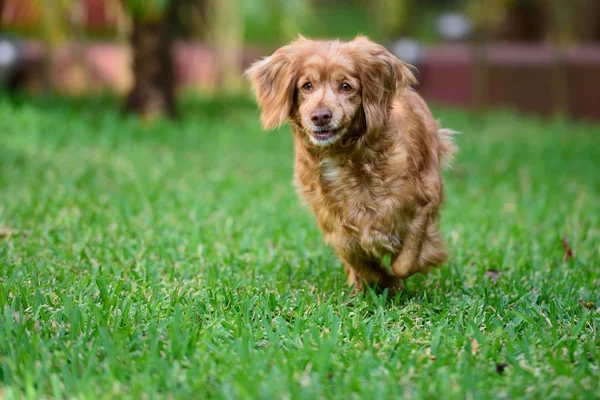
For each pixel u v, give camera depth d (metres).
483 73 15.64
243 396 3.19
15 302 4.22
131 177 8.48
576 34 19.41
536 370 3.61
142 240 5.92
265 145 11.37
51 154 9.38
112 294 4.56
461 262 5.62
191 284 4.91
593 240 6.25
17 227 6.18
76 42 16.56
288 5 13.45
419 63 17.31
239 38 18.38
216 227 6.47
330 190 4.56
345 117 4.30
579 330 4.07
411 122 4.71
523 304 4.57
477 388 3.39
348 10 27.69
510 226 6.79
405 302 4.77
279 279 5.20
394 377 3.47
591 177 9.50
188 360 3.63
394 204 4.48
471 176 9.40
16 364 3.46
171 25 12.74
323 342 3.86
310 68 4.38
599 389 3.36
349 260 4.81
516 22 20.92
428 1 28.70
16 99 13.91
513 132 13.73
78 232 6.09
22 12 16.25
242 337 3.79
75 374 3.37
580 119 16.39
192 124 12.47
